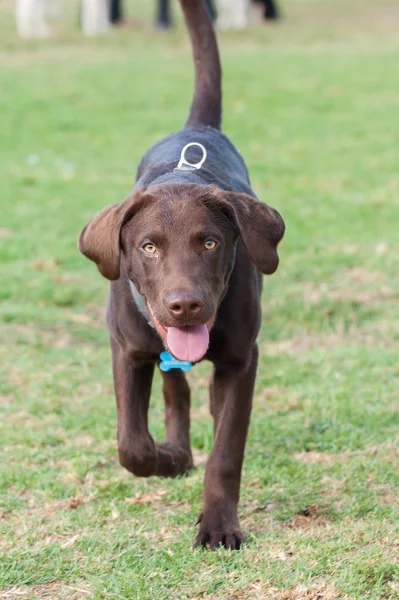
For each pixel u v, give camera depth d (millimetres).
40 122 18406
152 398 7156
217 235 4598
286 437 6387
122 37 30141
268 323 8578
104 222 4719
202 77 6840
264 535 5043
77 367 7766
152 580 4609
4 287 9438
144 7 36844
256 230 4688
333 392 7020
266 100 20547
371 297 9109
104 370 7688
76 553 4895
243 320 4977
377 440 6266
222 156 5875
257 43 29250
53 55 27359
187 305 4324
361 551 4738
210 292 4488
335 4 38219
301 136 17016
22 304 9148
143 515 5375
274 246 4746
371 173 14094
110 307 5199
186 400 6176
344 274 9742
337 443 6258
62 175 14195
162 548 4922
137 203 4699
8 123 18359
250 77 23266
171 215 4586
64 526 5215
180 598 4461
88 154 15750
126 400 5207
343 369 7531
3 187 13375
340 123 18156
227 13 32406
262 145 16281
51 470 6012
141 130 17625
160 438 6449
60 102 20484
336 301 8914
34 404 7000
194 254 4531
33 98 20938
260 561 4711
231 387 5090
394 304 8930
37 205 12445
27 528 5207
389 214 11773
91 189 13344
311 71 24000
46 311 8914
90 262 10289
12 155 15672
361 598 4363
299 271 9742
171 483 5801
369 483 5668
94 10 31078
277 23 33250
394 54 26359
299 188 13141
